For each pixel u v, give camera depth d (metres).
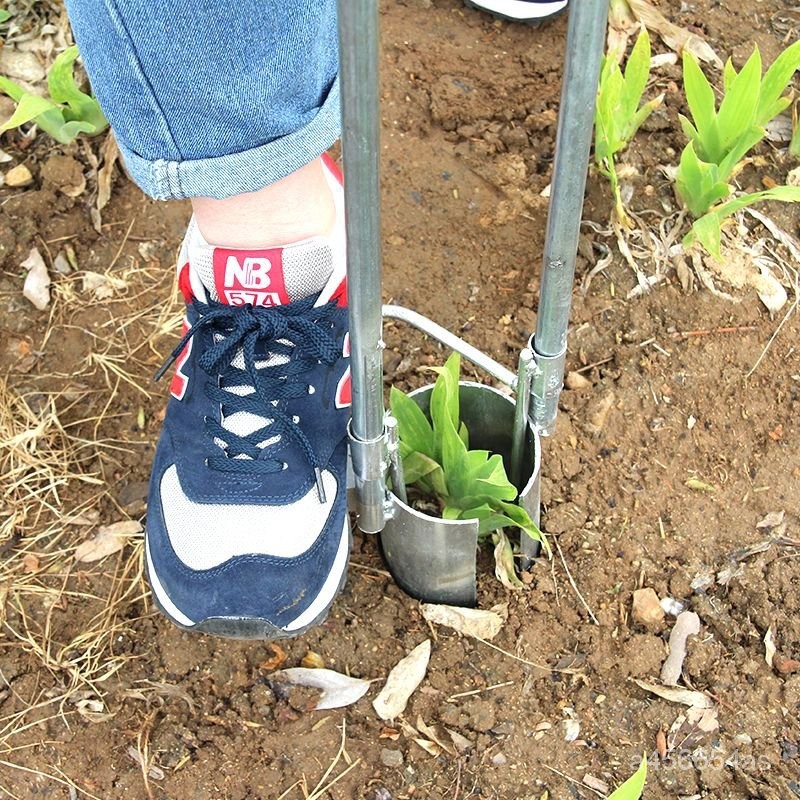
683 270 1.41
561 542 1.23
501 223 1.48
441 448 1.11
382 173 1.52
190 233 1.11
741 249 1.43
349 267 0.82
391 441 1.01
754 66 1.26
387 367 1.37
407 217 1.48
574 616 1.18
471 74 1.61
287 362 1.08
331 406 1.11
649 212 1.46
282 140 0.96
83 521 1.27
